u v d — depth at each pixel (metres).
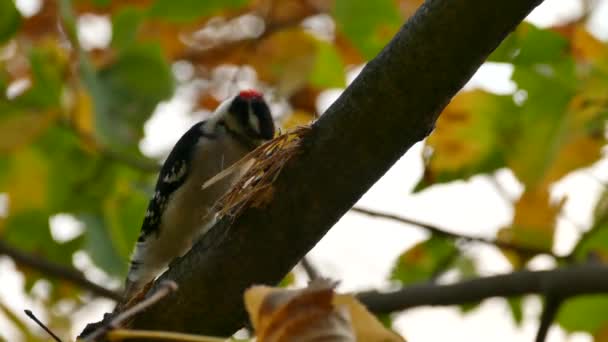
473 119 10.01
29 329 9.81
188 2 11.96
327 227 6.61
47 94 11.04
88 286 12.25
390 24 10.76
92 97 11.20
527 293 10.55
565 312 11.78
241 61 12.40
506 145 10.01
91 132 11.34
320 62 11.74
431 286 10.87
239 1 11.98
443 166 10.32
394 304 10.88
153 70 11.62
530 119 9.57
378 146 6.35
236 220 6.66
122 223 12.27
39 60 11.14
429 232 11.09
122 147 11.55
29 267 12.64
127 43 11.64
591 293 10.30
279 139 6.59
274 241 6.60
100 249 12.27
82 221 12.33
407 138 6.34
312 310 4.21
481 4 5.95
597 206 10.77
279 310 4.21
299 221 6.55
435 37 6.05
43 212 12.58
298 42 11.94
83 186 12.17
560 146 9.45
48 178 12.13
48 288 13.52
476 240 10.98
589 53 9.36
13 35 11.02
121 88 11.60
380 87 6.23
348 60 12.13
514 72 9.59
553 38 9.23
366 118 6.30
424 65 6.11
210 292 6.69
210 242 6.75
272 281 6.70
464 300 10.75
